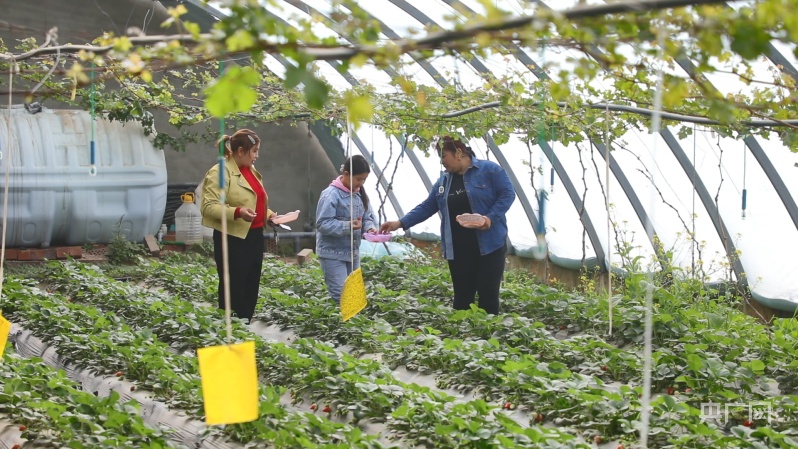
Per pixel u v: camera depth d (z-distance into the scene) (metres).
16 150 14.17
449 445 5.08
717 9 2.73
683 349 7.37
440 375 6.95
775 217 10.27
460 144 8.40
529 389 5.96
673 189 11.49
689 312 8.30
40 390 6.07
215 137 15.66
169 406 6.21
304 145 18.27
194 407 6.14
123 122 14.55
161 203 15.34
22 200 14.20
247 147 8.40
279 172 18.11
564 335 8.88
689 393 6.16
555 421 5.65
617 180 12.22
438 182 8.70
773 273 10.34
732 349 7.35
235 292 8.53
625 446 5.10
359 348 8.16
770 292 10.27
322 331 8.74
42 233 14.48
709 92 3.12
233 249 8.44
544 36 3.18
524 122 10.35
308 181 18.22
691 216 11.21
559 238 13.56
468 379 6.66
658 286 9.71
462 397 6.48
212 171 8.39
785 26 2.54
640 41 2.93
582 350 7.31
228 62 11.90
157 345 7.53
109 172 14.80
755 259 10.59
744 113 6.45
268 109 13.18
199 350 3.42
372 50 2.96
